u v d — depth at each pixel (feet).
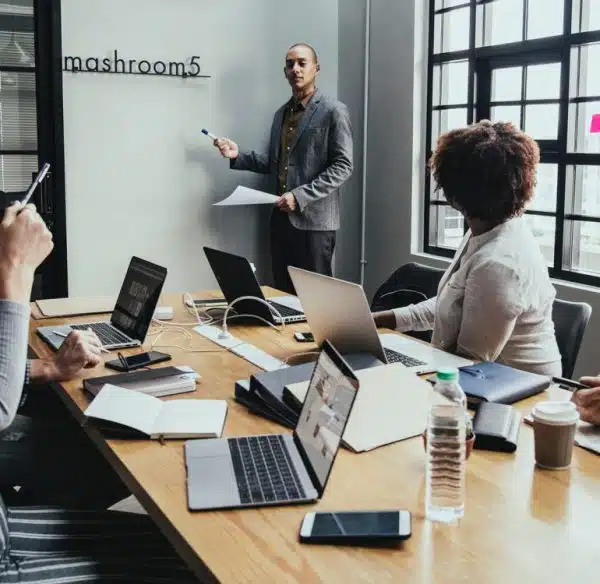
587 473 5.33
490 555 4.25
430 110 16.74
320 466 4.97
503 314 7.80
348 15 18.29
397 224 17.57
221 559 4.23
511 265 7.82
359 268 18.84
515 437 5.80
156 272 9.30
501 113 15.64
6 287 5.40
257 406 6.59
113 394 6.72
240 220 17.98
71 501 7.55
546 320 8.25
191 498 4.92
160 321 10.27
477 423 5.92
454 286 8.38
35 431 8.29
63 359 7.64
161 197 17.11
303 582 3.99
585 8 13.65
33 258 5.57
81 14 15.96
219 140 16.71
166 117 16.94
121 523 6.09
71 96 16.06
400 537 4.34
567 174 14.12
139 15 16.44
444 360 7.97
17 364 5.24
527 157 7.95
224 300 11.34
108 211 16.66
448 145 8.13
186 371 7.63
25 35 14.92
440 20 16.53
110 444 5.95
